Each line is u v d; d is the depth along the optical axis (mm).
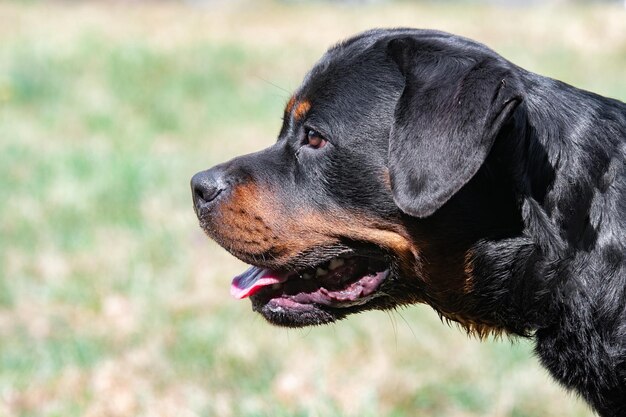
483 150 4766
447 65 5168
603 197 5020
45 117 19000
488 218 5156
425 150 4926
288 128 5730
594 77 21531
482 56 5207
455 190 4793
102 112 19359
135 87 21438
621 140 5176
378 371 8703
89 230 12570
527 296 5141
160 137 18109
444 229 5219
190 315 10117
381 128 5395
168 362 9039
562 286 5039
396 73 5461
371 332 9508
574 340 5086
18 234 12438
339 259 5703
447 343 9336
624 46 24578
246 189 5664
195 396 8242
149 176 14805
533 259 5090
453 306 5480
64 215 13109
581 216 5012
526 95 5098
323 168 5512
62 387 8609
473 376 8711
